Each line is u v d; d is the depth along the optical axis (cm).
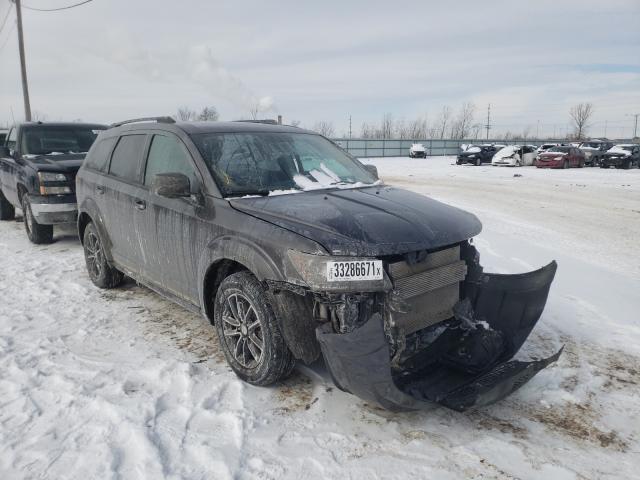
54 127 891
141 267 455
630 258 696
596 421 301
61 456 262
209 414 301
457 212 348
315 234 287
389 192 379
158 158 423
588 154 3094
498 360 332
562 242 796
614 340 411
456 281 328
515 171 2642
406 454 267
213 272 361
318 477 249
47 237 776
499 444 276
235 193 352
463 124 7981
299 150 421
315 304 294
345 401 317
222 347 356
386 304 288
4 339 408
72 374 350
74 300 509
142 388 332
